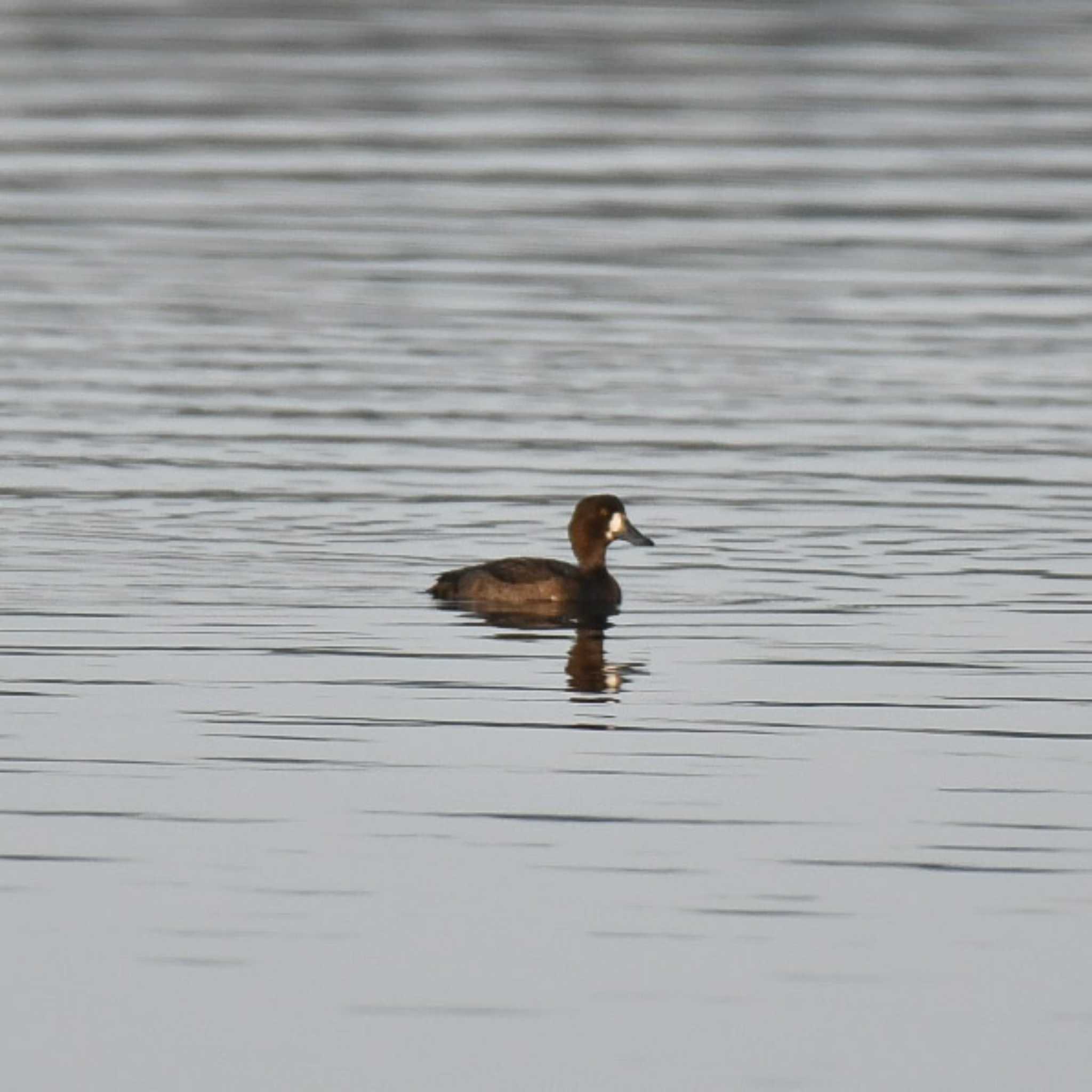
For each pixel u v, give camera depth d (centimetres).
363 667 1950
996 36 6141
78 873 1534
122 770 1711
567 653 1997
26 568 2197
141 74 5397
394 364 3027
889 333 3219
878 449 2652
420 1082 1293
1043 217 4038
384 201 4109
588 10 6581
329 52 5762
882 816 1634
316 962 1418
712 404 2842
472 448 2647
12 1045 1327
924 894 1513
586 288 3478
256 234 3838
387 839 1591
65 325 3222
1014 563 2261
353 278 3534
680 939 1449
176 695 1873
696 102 5109
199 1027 1348
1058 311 3356
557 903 1496
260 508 2409
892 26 6291
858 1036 1342
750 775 1714
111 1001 1373
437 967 1412
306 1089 1286
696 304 3384
